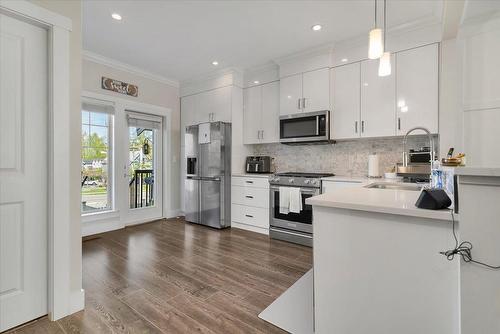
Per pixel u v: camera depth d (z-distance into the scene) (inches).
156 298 76.1
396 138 125.1
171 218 184.9
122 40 123.6
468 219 37.4
